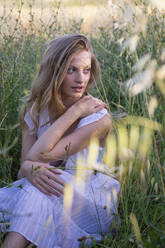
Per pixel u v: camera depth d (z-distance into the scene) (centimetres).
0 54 300
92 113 198
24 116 221
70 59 191
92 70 211
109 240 162
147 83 107
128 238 153
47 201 174
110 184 186
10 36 291
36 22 322
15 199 173
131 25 166
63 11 346
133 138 137
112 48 295
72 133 194
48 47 204
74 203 179
